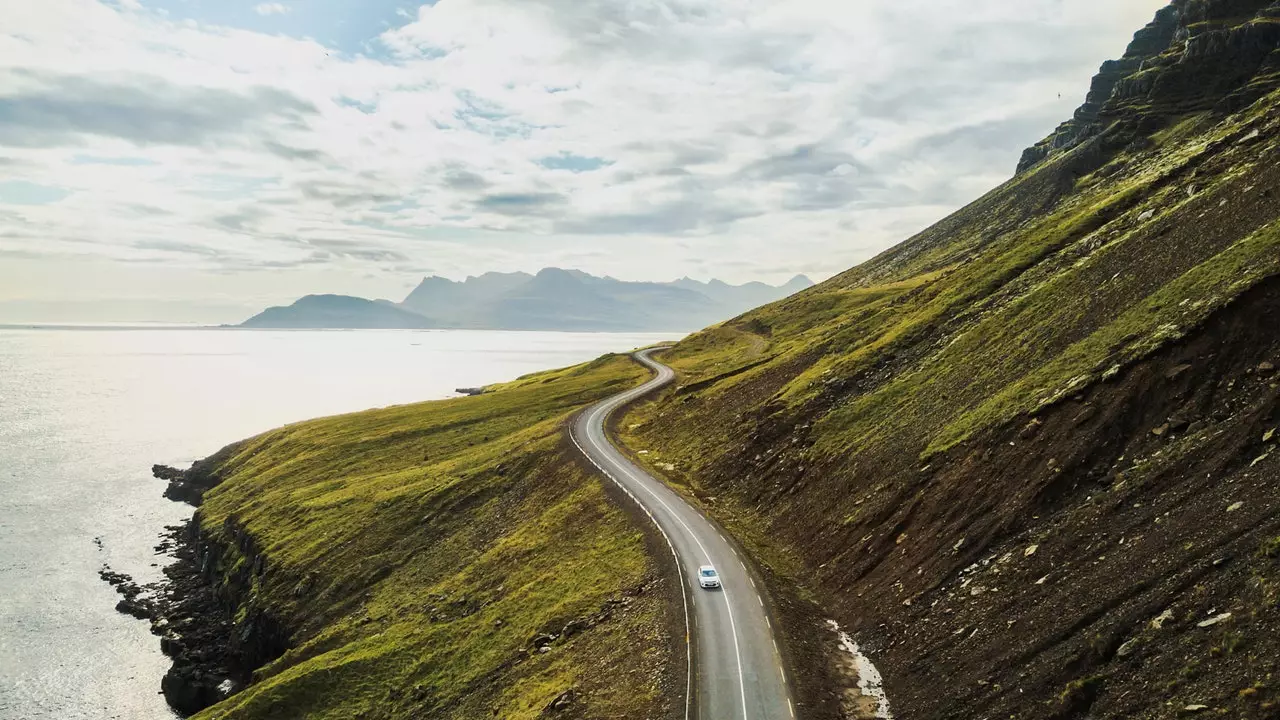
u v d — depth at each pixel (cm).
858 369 7906
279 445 15150
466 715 4750
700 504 6912
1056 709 2534
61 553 10975
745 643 3988
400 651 6159
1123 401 3869
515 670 4969
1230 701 2069
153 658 8012
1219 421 3338
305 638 7656
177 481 14838
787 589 4819
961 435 4919
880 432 6062
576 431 10606
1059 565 3275
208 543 10838
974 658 3141
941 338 7494
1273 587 2267
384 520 9556
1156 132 15725
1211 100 15538
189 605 9331
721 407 9756
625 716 3566
